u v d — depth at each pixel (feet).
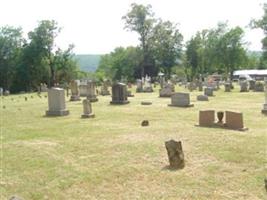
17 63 271.69
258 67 405.18
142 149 46.39
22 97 151.94
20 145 52.06
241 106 93.97
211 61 306.35
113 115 81.05
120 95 104.88
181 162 38.55
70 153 46.44
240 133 54.54
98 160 42.60
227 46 298.35
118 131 59.82
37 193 33.24
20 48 276.62
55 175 37.81
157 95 136.05
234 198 30.25
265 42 221.25
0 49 273.54
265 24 220.02
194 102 105.60
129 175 36.88
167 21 301.02
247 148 44.93
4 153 47.50
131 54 324.19
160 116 77.41
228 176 35.37
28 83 273.33
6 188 34.65
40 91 191.83
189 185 33.53
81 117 79.25
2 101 131.95
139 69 321.93
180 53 319.47
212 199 30.30
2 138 58.34
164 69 318.86
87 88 116.57
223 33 301.22
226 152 43.39
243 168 37.55
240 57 300.20
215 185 33.22
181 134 54.80
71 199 31.73
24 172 39.19
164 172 37.24
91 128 64.28
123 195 32.07
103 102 111.14
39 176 37.70
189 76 334.65
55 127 67.36
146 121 65.77
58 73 281.13
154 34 298.97
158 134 55.57
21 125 71.87
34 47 269.23
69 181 35.91
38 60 271.69
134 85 229.45
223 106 94.32
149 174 36.88
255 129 58.90
